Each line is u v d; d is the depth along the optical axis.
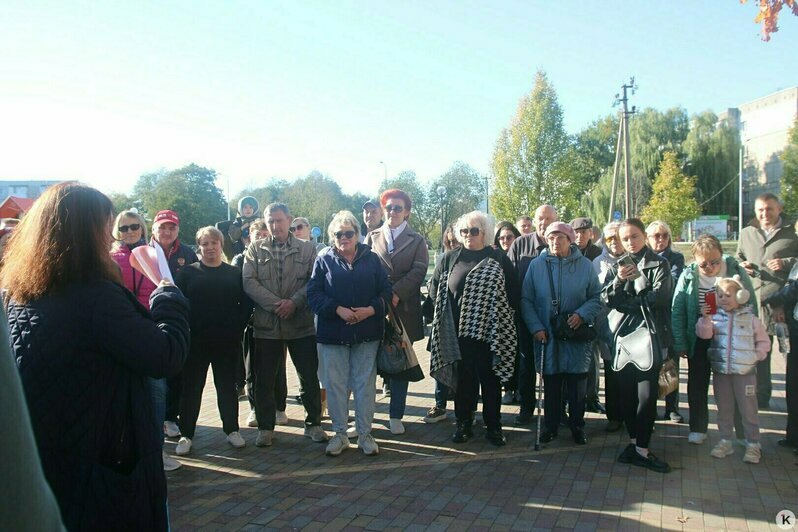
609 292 4.75
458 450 5.17
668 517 3.72
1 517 0.93
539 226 6.39
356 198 64.56
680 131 57.00
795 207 42.94
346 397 5.17
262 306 5.16
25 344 1.99
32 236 2.09
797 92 59.22
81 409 2.01
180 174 60.94
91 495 1.96
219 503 4.08
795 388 4.92
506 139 49.19
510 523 3.69
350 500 4.10
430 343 5.47
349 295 5.01
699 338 5.02
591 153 70.56
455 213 48.97
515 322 5.41
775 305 5.03
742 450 5.00
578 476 4.47
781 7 5.54
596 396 6.48
